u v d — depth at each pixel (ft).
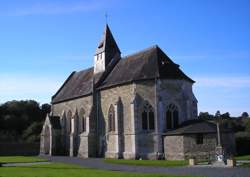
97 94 204.44
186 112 173.47
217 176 88.17
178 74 175.42
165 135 164.96
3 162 158.81
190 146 154.10
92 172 100.99
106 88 195.72
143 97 171.73
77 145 218.59
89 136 200.03
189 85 179.11
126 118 177.58
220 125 163.94
